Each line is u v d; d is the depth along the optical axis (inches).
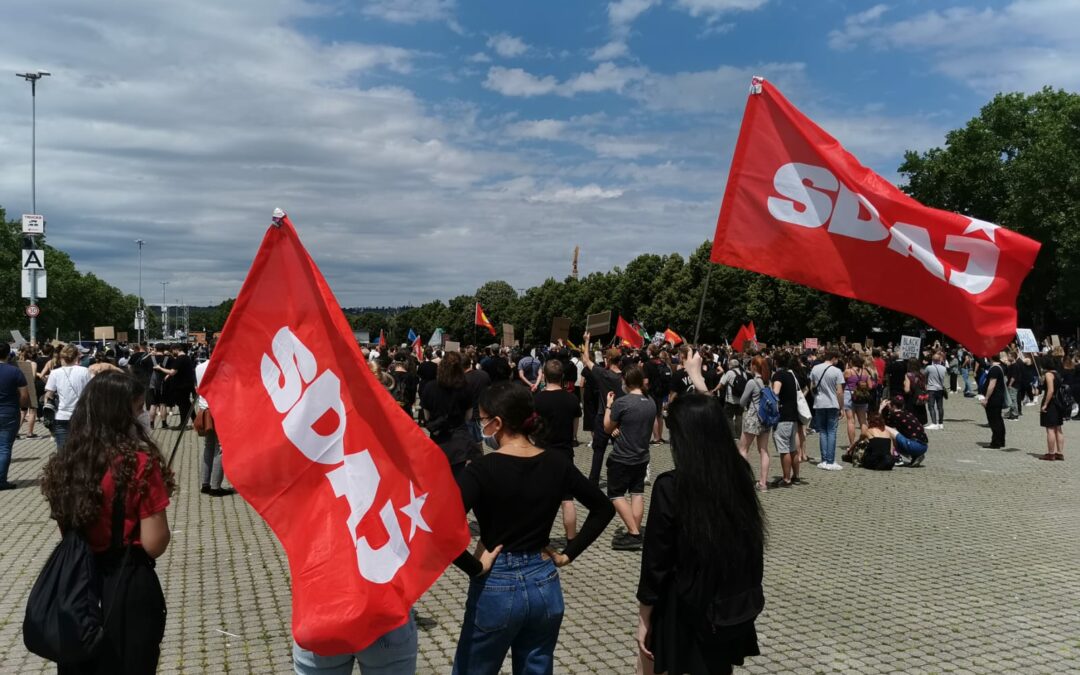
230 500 402.0
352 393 130.8
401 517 126.9
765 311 2186.3
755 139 243.4
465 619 135.6
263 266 135.1
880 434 513.7
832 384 505.7
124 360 955.3
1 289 3058.6
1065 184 1828.2
